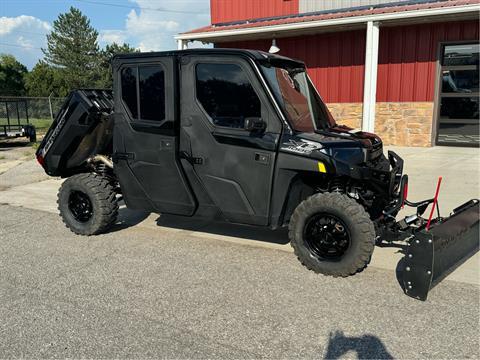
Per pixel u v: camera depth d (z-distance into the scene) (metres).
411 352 3.00
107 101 6.00
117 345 3.14
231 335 3.26
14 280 4.32
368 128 11.62
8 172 11.25
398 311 3.57
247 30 13.00
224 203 4.70
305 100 4.89
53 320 3.51
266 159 4.37
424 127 12.53
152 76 4.85
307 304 3.72
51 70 60.66
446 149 11.94
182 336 3.25
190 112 4.70
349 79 13.30
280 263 4.66
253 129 4.21
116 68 5.05
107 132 5.88
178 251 5.09
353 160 4.13
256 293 3.95
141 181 5.15
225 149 4.56
